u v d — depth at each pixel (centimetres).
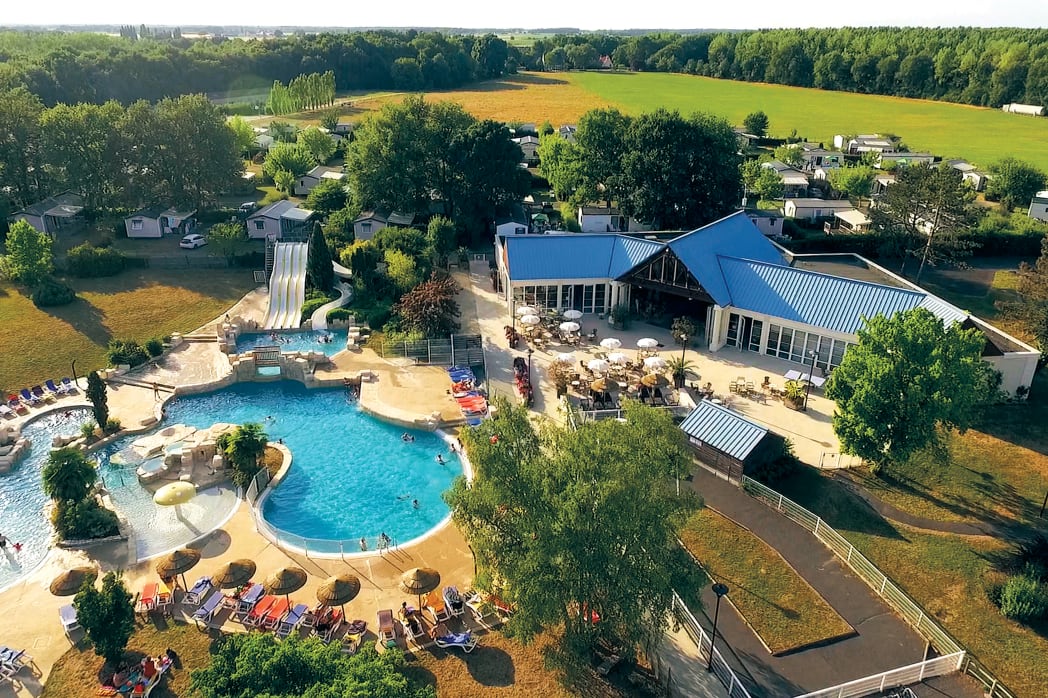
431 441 6166
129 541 4803
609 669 3744
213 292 9250
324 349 7875
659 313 8531
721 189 11250
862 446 5100
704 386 6881
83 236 11200
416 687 3559
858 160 17350
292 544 4784
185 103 11806
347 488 5522
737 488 5297
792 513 4966
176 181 11875
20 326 8081
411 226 11556
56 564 4588
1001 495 5256
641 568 3306
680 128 11131
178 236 11444
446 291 7950
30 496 5384
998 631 3994
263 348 7600
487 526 3538
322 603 3888
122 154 11488
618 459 3378
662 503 3359
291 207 11456
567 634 3494
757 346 7656
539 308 8375
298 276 9312
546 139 15400
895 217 10069
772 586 4362
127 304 8812
